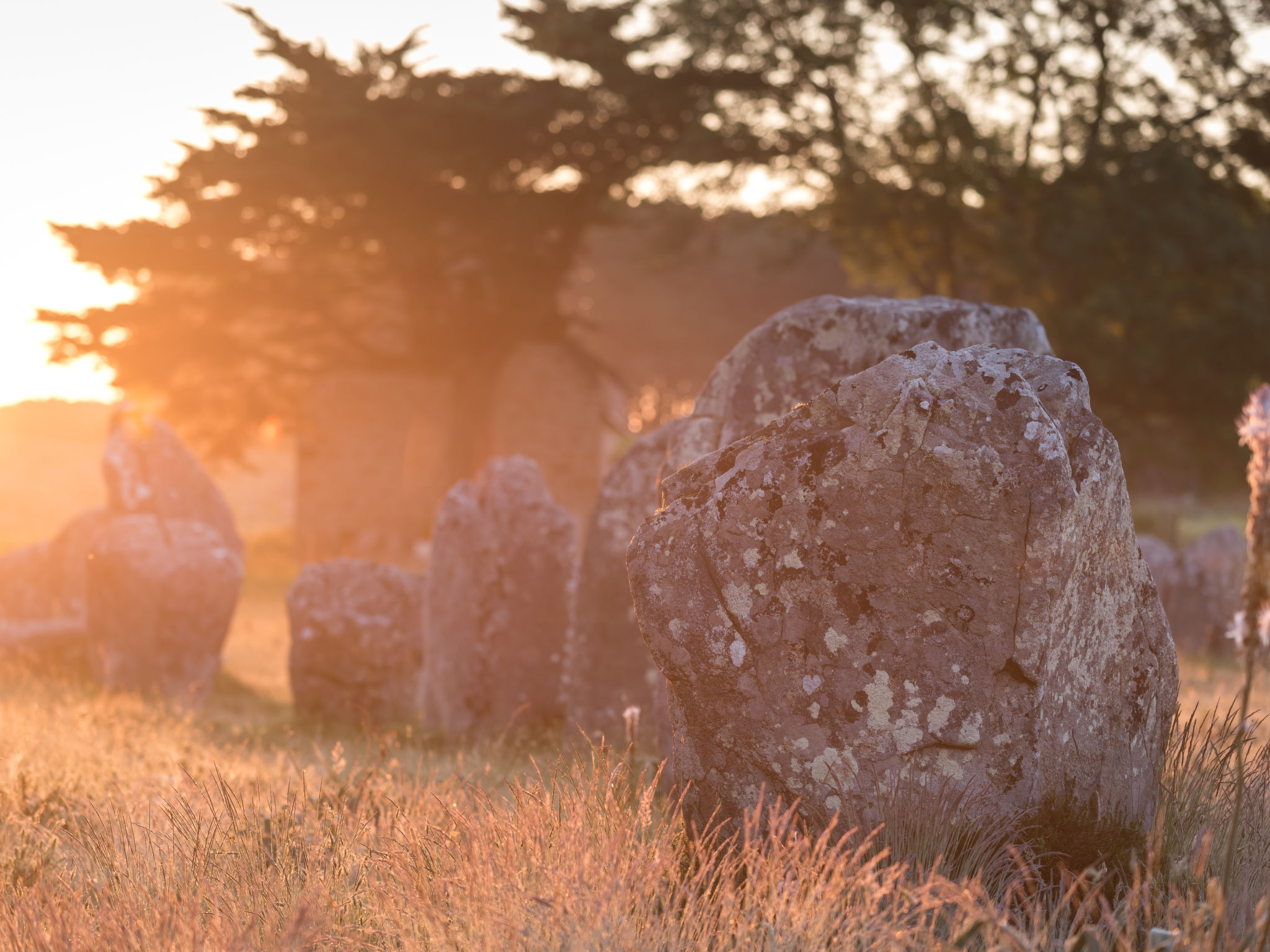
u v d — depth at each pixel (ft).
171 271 103.14
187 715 34.73
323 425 139.23
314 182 100.89
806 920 10.47
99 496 214.90
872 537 13.12
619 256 180.14
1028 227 106.93
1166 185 98.63
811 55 105.70
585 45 108.68
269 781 20.49
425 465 147.95
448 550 35.78
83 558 52.34
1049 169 108.99
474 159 105.50
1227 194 104.42
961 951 9.91
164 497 44.96
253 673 50.47
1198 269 101.86
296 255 109.09
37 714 29.01
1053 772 12.85
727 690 13.38
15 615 53.21
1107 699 13.75
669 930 10.79
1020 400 13.25
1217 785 14.49
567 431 140.26
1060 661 13.06
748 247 179.01
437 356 125.18
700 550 13.69
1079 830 12.42
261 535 151.84
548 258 121.19
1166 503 154.10
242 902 12.21
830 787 12.87
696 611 13.56
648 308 180.65
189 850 14.28
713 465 14.30
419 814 15.62
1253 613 8.86
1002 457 12.89
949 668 12.80
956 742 12.67
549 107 109.50
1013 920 11.42
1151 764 14.05
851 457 13.24
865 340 20.76
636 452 30.71
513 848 12.14
